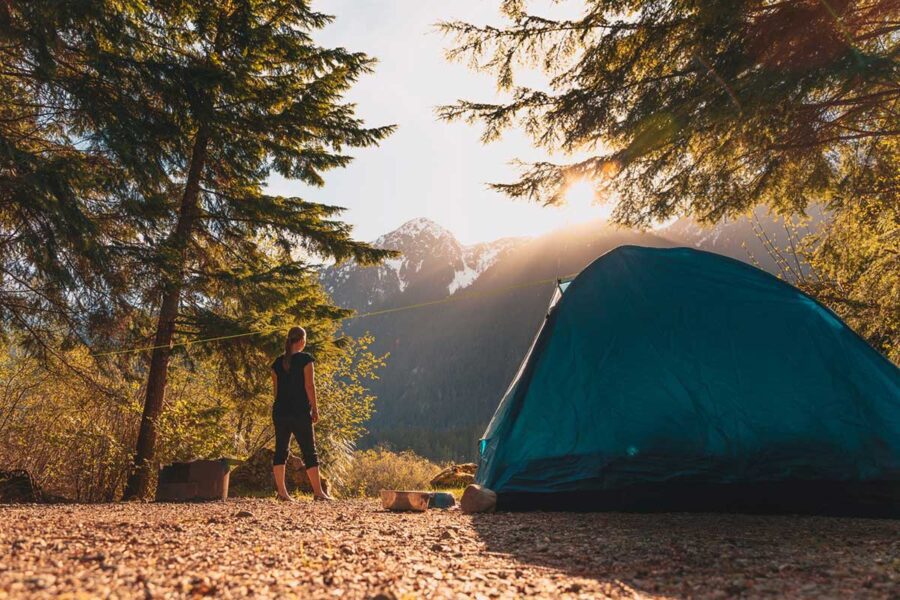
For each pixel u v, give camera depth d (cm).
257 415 1155
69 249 735
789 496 446
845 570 253
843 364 466
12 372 883
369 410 1505
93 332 804
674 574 254
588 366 509
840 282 991
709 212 804
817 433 443
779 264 1225
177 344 925
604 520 426
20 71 769
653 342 501
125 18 809
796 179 809
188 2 937
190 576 216
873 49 649
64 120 827
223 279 982
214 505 579
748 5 580
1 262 734
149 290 866
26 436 834
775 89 557
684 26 665
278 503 616
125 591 191
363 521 421
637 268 541
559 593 216
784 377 467
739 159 728
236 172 1041
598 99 721
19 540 272
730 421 459
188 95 897
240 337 978
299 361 661
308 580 221
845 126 700
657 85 693
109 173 830
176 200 1017
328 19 1101
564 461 483
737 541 335
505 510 493
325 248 1068
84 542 281
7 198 709
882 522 410
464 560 276
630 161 674
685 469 456
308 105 1026
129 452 881
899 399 451
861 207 845
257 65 1000
